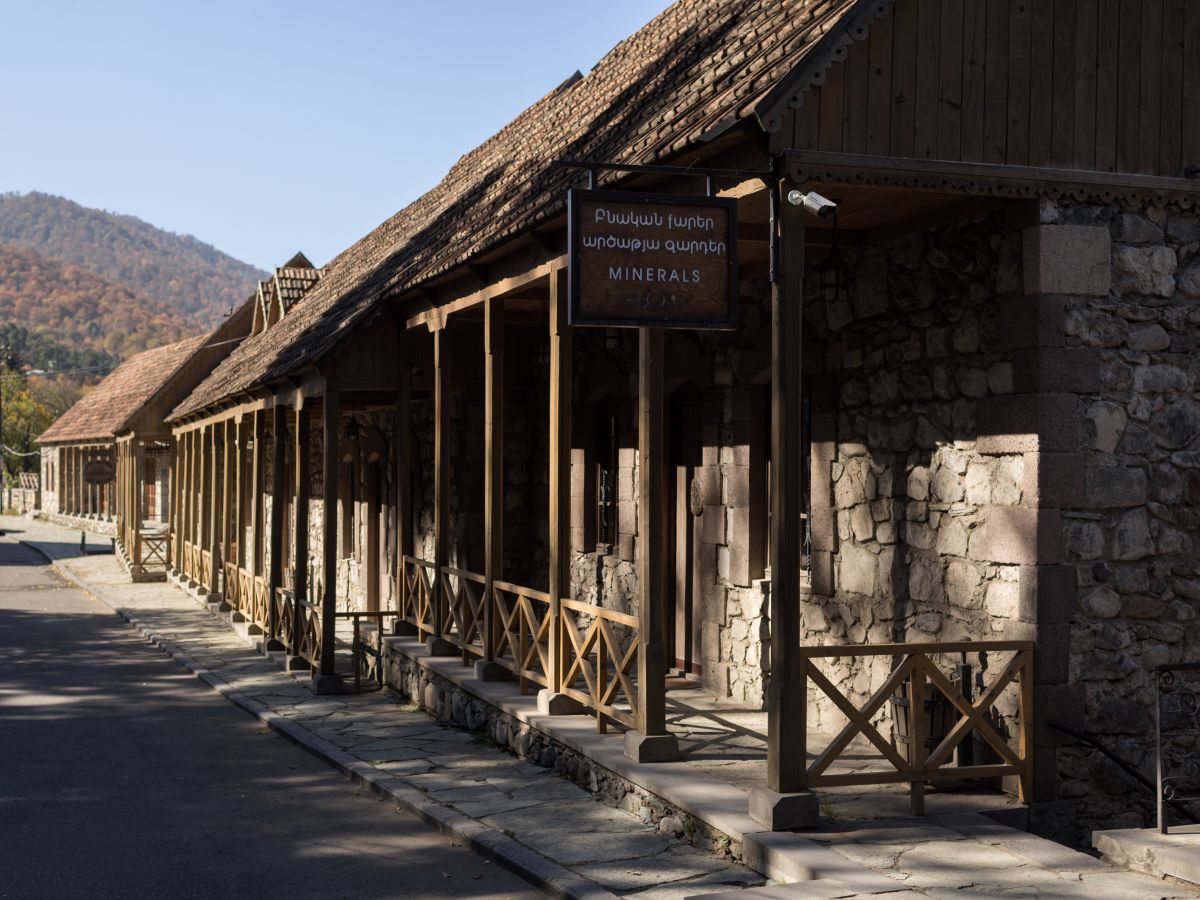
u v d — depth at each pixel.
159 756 10.94
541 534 14.81
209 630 19.95
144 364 50.41
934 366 8.70
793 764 7.13
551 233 10.03
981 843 6.86
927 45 7.61
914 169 7.51
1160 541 8.15
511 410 15.18
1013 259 8.05
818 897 6.04
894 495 9.04
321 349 14.22
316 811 8.95
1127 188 8.06
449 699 12.06
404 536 14.55
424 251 14.68
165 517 47.34
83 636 19.88
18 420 69.81
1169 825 8.00
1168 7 8.29
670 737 8.48
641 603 8.55
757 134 7.20
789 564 7.17
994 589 8.14
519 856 7.36
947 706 8.05
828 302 9.73
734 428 10.82
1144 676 8.09
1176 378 8.23
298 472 15.79
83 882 7.30
